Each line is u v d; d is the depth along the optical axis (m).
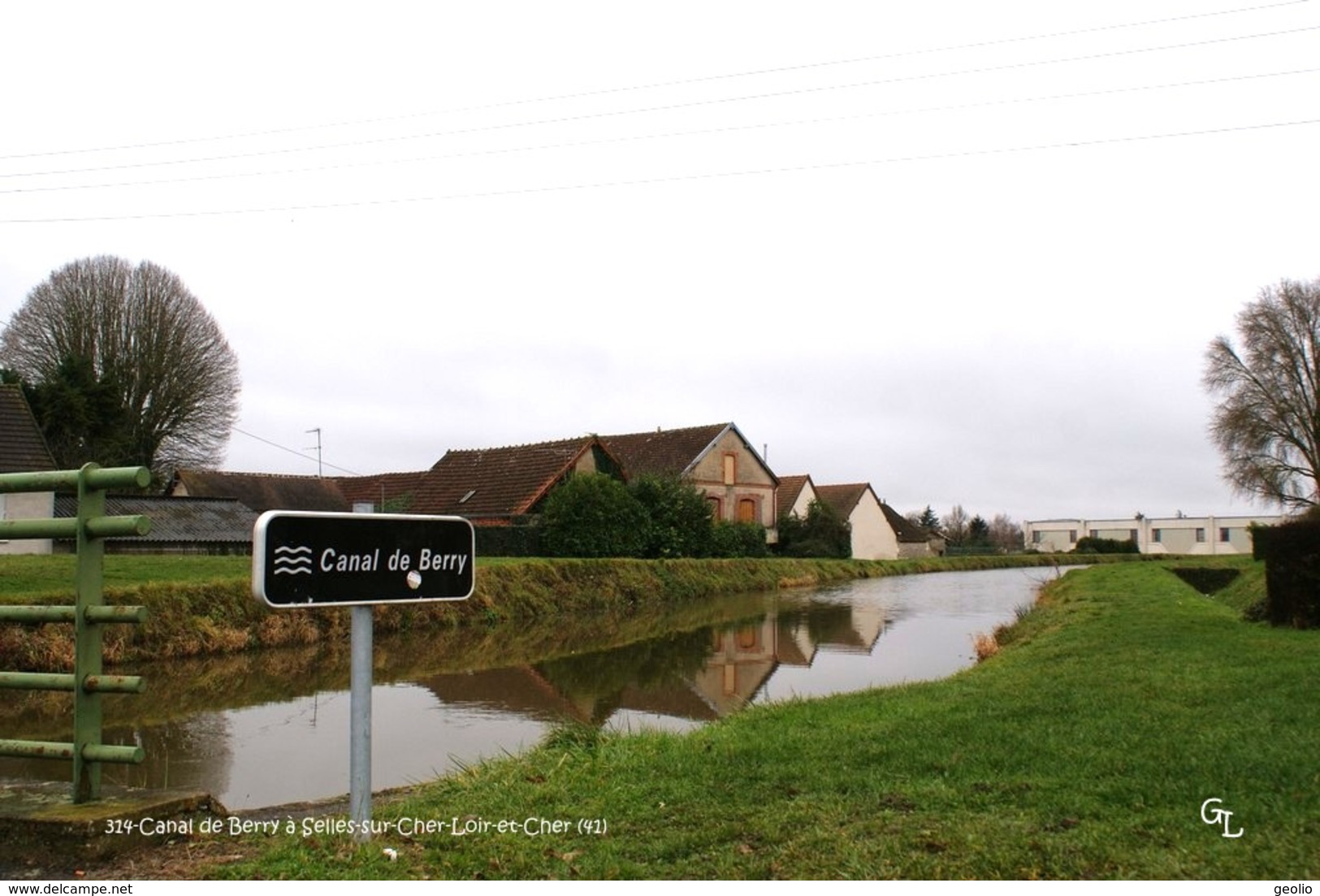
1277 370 53.31
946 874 4.75
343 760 9.96
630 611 29.06
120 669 15.99
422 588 5.10
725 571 39.41
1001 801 5.82
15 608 5.58
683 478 46.44
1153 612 17.28
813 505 57.75
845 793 6.14
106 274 49.06
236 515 37.03
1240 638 12.83
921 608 29.70
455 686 14.92
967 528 110.25
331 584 4.69
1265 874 4.63
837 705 9.48
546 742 8.38
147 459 49.00
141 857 5.18
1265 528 15.09
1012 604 31.08
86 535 5.47
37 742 5.53
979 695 9.41
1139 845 5.03
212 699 13.74
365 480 49.56
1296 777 5.98
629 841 5.44
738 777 6.58
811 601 33.03
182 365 50.22
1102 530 105.19
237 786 8.88
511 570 27.55
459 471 45.41
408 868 5.03
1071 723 7.73
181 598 18.00
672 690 14.46
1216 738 6.97
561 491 37.25
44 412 44.22
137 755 5.38
